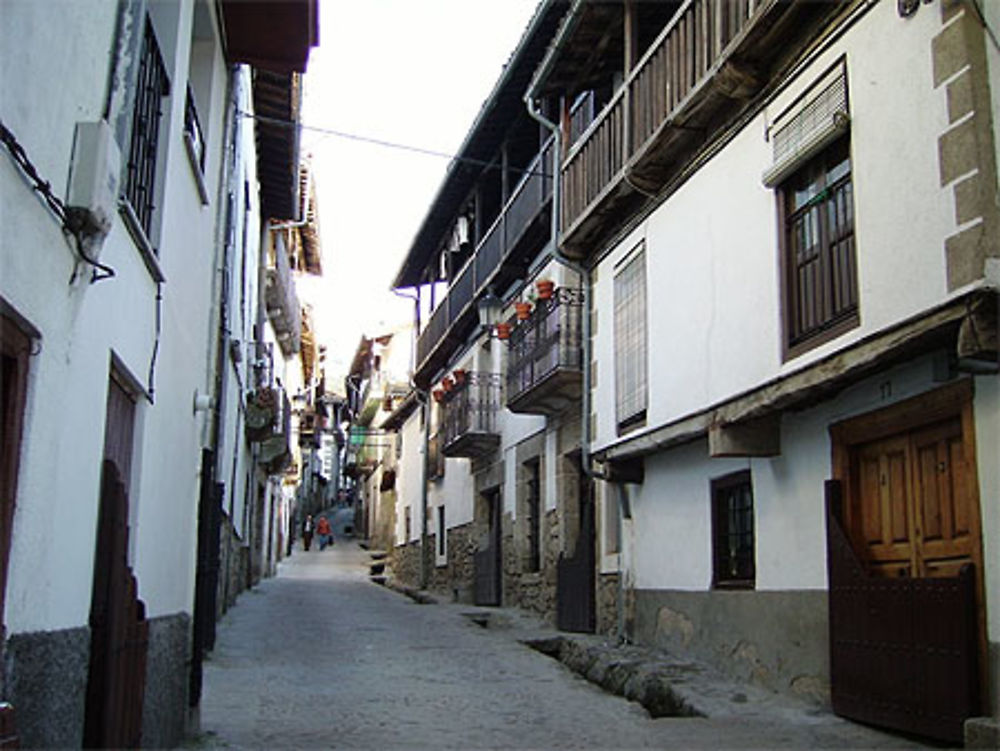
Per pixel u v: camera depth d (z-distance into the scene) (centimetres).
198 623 695
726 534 947
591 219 1145
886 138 644
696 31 884
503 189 1675
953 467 623
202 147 725
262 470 2427
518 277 1686
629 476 1119
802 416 798
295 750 636
